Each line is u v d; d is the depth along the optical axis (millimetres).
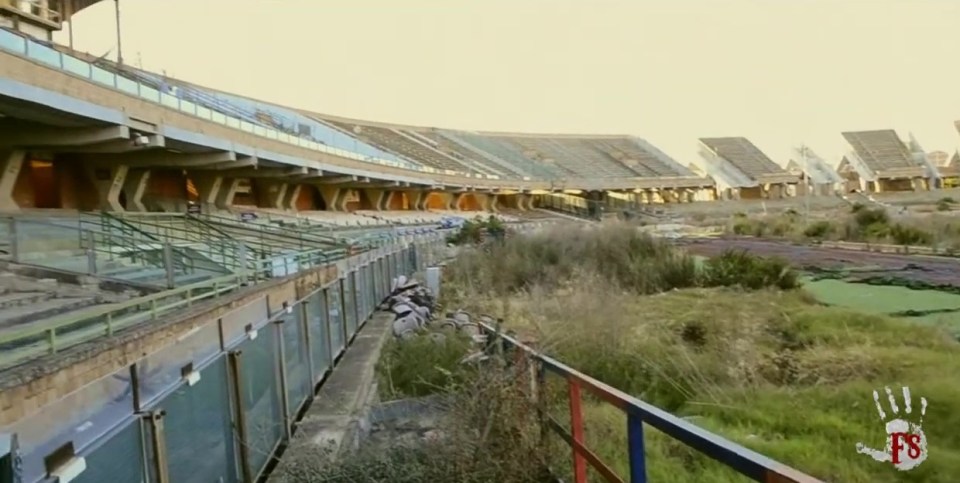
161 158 28656
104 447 3555
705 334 12906
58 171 24703
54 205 24469
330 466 5297
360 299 14422
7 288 10375
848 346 12414
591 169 102688
